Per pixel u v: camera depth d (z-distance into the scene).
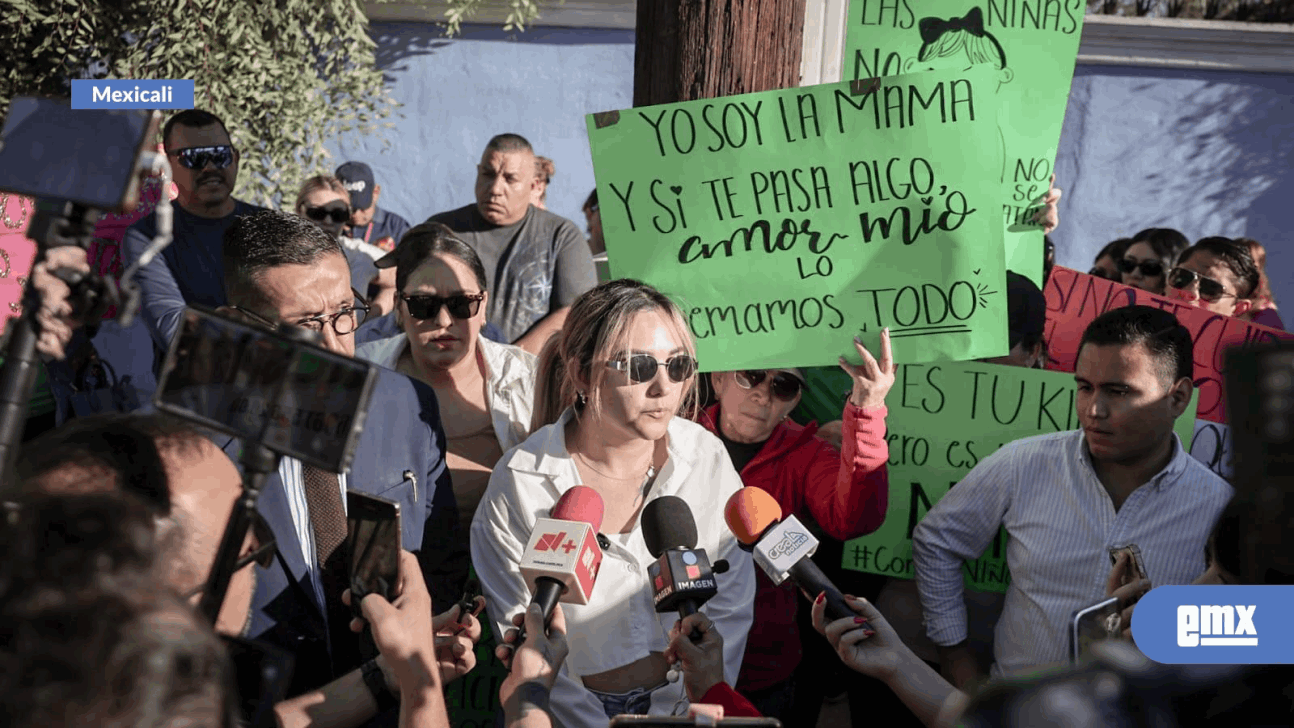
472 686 2.67
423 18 8.77
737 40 2.81
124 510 0.92
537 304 5.11
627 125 2.80
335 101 8.10
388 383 2.54
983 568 2.97
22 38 7.54
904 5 3.00
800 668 3.08
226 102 7.35
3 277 4.04
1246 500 1.13
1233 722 1.01
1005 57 3.03
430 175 8.98
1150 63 8.83
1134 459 2.56
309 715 1.91
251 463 1.36
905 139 2.73
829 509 2.75
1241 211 9.02
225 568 1.34
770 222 2.79
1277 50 8.69
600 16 8.80
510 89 8.93
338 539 2.14
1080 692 0.99
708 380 3.17
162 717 0.78
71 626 0.79
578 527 1.94
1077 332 3.51
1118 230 9.07
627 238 2.84
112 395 3.30
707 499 2.49
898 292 2.76
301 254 2.34
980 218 2.73
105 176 1.35
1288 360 1.10
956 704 2.02
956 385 3.07
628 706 2.29
